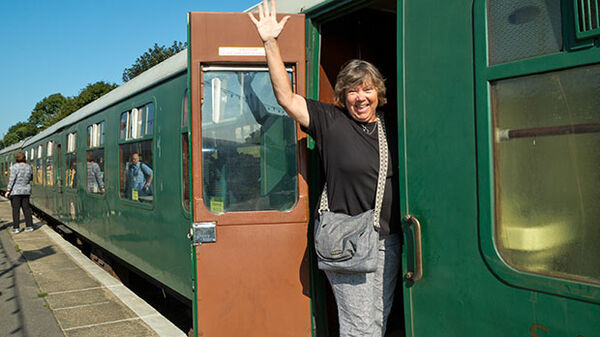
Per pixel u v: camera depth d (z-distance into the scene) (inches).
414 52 92.5
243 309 117.7
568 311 71.4
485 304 81.6
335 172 98.6
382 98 98.8
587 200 70.3
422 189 90.9
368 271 90.9
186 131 171.5
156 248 201.3
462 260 84.9
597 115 68.9
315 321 122.2
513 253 78.5
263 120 122.7
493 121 80.9
